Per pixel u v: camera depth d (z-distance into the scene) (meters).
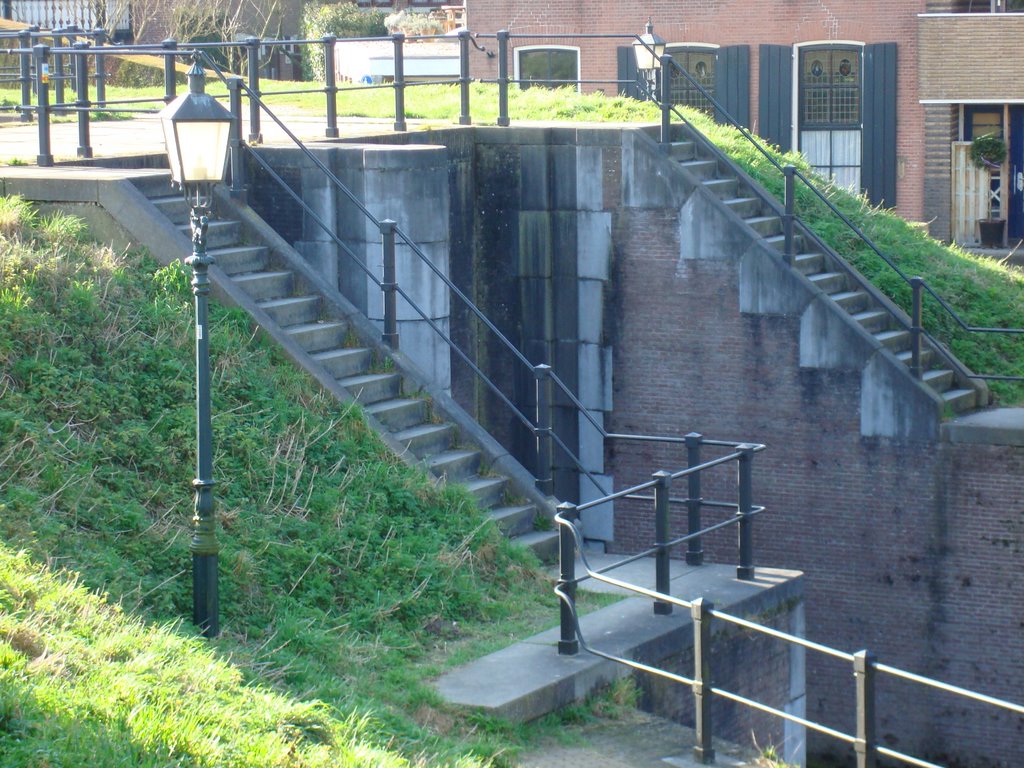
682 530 17.00
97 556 9.65
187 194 9.34
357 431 12.24
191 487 10.81
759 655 11.93
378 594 10.73
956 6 29.72
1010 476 15.53
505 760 8.92
